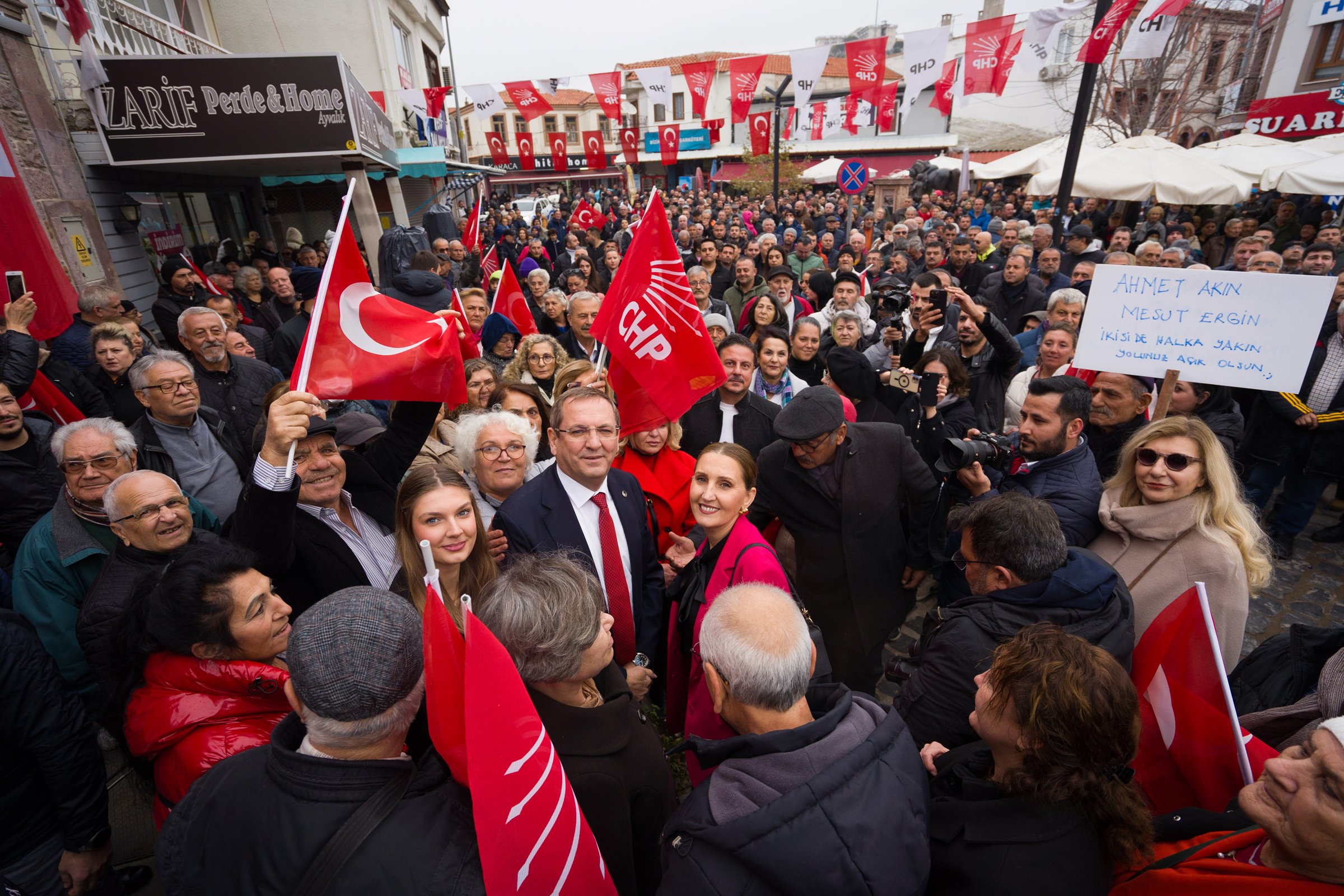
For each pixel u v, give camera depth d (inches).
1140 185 354.0
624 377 118.9
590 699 69.6
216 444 131.6
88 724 76.7
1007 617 72.5
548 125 1551.4
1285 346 101.3
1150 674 68.4
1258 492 191.5
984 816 52.8
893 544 116.7
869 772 50.9
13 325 132.5
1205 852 52.2
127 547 88.8
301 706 51.0
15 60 216.4
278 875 44.3
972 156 1182.9
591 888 51.9
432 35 772.0
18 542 118.0
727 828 48.0
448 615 47.9
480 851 43.9
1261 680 76.2
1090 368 120.0
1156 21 284.8
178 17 416.5
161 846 50.4
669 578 113.7
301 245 433.1
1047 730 50.1
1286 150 376.2
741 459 93.3
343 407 129.4
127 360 154.2
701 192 1283.2
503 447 107.0
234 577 65.9
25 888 75.1
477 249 430.3
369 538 99.2
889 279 207.0
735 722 60.0
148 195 310.8
